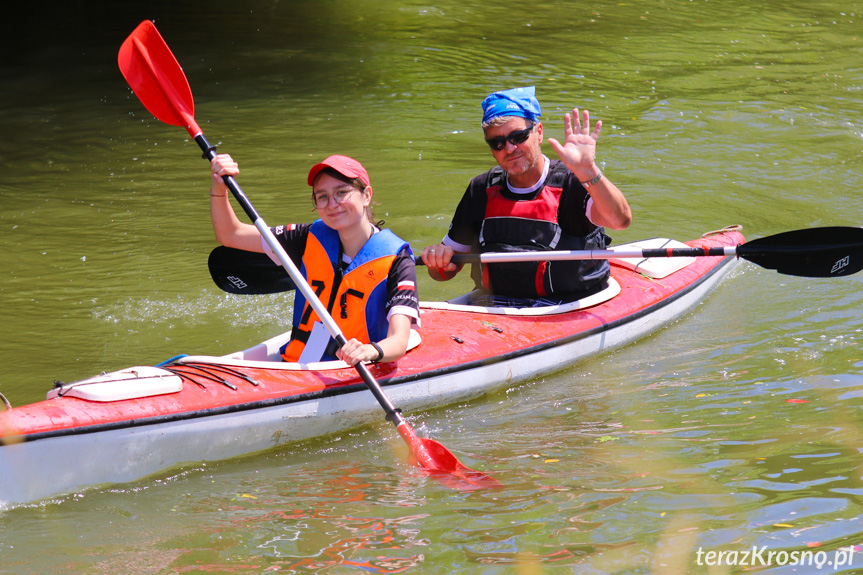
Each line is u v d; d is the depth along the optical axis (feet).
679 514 34.94
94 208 81.71
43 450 37.04
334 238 46.75
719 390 47.88
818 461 38.58
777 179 88.94
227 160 47.60
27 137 104.78
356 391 45.32
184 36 156.35
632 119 108.99
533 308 54.60
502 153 52.03
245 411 42.01
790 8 171.63
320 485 39.42
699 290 62.23
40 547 34.14
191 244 73.26
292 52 145.07
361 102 118.42
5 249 71.82
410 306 45.06
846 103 115.03
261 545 34.09
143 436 39.40
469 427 45.80
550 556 32.45
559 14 169.27
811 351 52.29
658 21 162.50
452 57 140.77
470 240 56.70
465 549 33.14
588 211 52.29
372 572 31.91
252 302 62.75
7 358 53.36
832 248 53.93
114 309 60.95
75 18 169.89
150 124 110.11
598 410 46.80
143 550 33.91
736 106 113.70
